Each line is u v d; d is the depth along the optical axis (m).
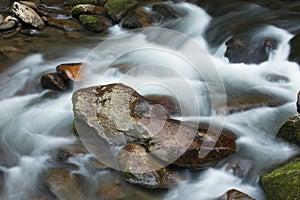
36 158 6.42
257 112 6.81
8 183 6.24
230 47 7.69
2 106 7.01
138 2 8.60
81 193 6.12
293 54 7.55
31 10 8.16
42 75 7.21
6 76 7.41
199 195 6.10
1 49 7.76
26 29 8.05
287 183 5.95
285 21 8.10
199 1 8.70
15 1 8.52
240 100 6.93
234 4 8.57
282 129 6.46
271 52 7.60
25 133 6.68
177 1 8.72
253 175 6.23
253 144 6.46
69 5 8.62
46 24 8.16
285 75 7.34
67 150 6.41
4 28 7.97
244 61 7.54
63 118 6.76
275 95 7.04
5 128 6.77
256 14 8.34
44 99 7.04
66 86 7.06
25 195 6.14
